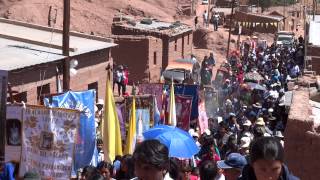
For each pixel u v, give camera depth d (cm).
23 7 4878
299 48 5516
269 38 7994
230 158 1077
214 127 2478
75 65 2742
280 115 2570
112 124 1681
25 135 1540
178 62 4138
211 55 4909
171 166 933
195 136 1964
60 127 1520
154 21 5747
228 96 3341
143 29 5050
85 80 3081
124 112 1939
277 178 512
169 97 2138
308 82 2277
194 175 1190
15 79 2394
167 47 4966
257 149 511
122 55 4628
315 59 3341
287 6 10562
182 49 5541
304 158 1391
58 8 5153
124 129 1938
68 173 1528
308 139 1382
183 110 2166
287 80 3600
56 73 2717
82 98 1752
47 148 1525
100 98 3303
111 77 3428
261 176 513
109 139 1677
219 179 1059
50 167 1532
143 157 550
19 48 2823
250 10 9875
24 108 1528
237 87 3456
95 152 1708
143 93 2245
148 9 6775
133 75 4609
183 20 7475
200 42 6831
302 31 9438
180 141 1283
